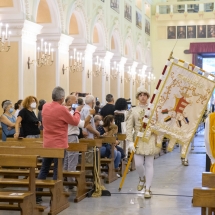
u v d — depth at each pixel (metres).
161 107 8.64
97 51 26.91
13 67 16.89
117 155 11.68
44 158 8.26
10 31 16.58
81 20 22.95
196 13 39.00
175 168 13.84
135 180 11.46
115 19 29.28
